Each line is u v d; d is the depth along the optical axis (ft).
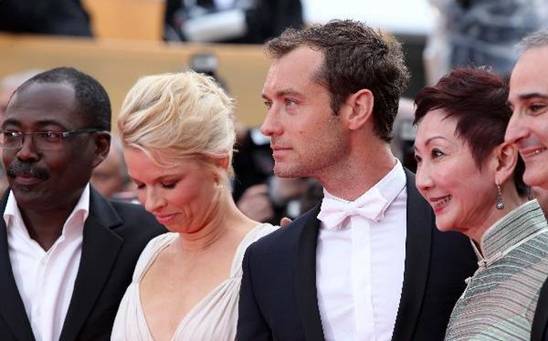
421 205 30.42
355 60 30.48
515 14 63.62
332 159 30.66
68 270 35.99
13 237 36.27
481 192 28.12
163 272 34.17
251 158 59.11
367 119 30.53
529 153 26.27
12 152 35.04
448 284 29.35
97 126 36.06
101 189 49.01
